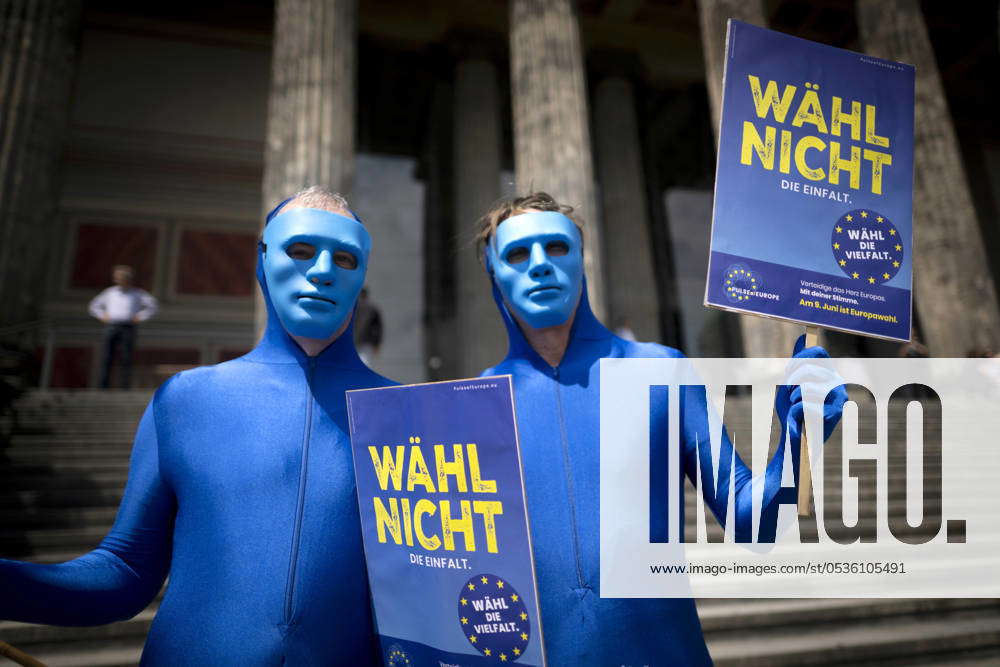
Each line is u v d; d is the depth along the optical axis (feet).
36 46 22.84
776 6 47.93
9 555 9.73
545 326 3.83
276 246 3.59
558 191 24.47
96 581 3.12
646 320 46.62
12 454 13.03
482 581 3.02
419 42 48.88
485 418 3.07
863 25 32.89
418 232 51.26
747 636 8.99
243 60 44.09
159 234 39.01
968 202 28.53
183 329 37.78
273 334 4.00
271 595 3.13
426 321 48.75
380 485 3.36
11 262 20.84
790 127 3.76
